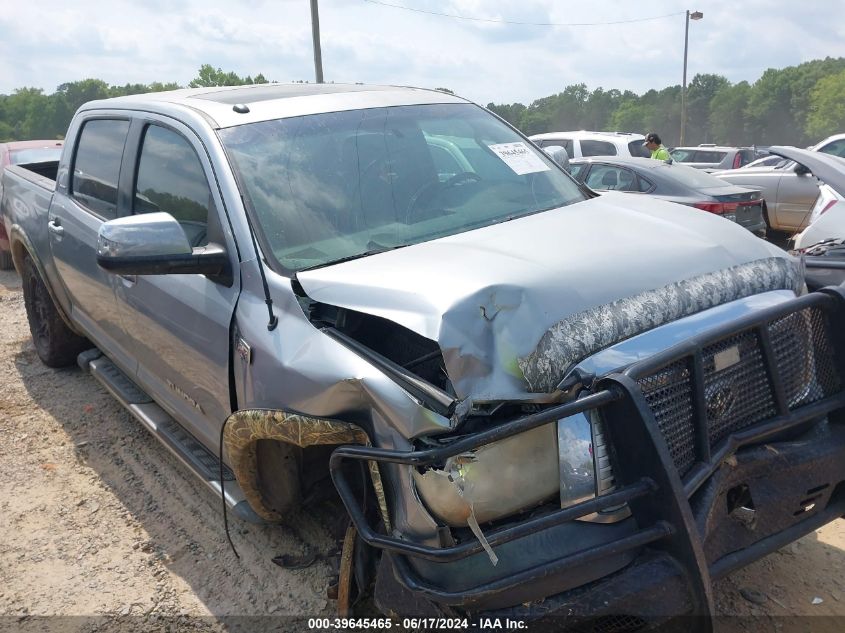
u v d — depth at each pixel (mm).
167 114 3902
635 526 2350
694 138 163125
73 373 6281
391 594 2488
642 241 2859
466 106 4207
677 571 2270
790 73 146125
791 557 3420
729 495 2555
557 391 2332
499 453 2291
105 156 4527
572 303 2447
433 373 2582
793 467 2613
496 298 2373
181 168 3668
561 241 2865
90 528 4059
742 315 2643
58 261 5031
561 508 2344
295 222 3197
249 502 3250
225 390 3219
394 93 4125
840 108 119312
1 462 4824
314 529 3832
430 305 2367
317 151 3494
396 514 2441
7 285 9953
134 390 4664
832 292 2793
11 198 6035
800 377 2783
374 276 2668
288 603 3350
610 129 170750
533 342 2338
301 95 3936
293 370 2715
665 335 2496
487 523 2332
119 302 4164
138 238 2932
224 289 3191
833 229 6316
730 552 2486
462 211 3475
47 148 11062
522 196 3689
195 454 3816
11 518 4184
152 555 3793
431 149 3723
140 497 4340
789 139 143750
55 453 4918
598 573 2316
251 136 3480
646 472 2273
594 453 2336
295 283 2891
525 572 2207
